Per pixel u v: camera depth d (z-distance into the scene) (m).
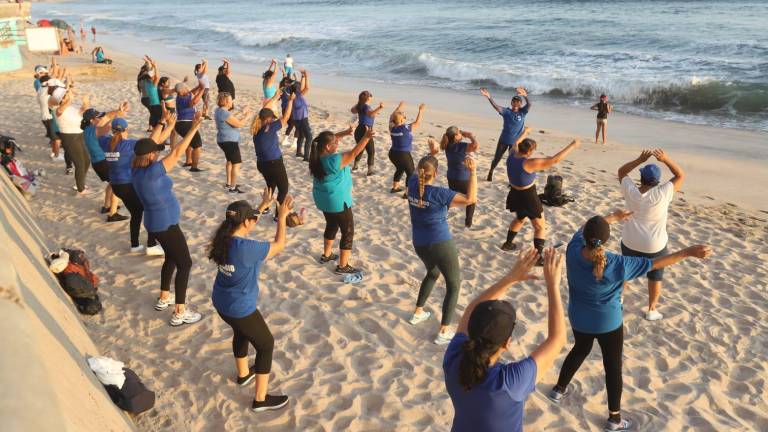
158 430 4.79
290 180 11.22
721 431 5.05
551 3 58.69
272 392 5.31
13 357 2.39
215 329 6.19
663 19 41.12
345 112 19.61
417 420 5.03
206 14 71.38
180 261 6.12
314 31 45.53
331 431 4.87
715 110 20.25
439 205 5.77
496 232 9.17
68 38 34.53
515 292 7.29
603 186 11.79
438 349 6.06
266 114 8.59
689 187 12.52
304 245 8.30
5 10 21.80
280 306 6.70
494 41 35.44
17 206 7.20
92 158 8.52
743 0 49.78
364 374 5.61
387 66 31.16
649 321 6.79
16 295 2.93
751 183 12.73
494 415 2.72
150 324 6.25
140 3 110.19
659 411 5.29
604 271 4.50
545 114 20.64
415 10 61.75
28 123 14.76
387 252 8.27
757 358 6.11
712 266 8.21
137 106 17.53
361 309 6.71
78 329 5.22
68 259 6.14
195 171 11.44
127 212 9.26
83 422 2.97
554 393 5.40
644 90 21.70
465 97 23.64
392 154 10.44
